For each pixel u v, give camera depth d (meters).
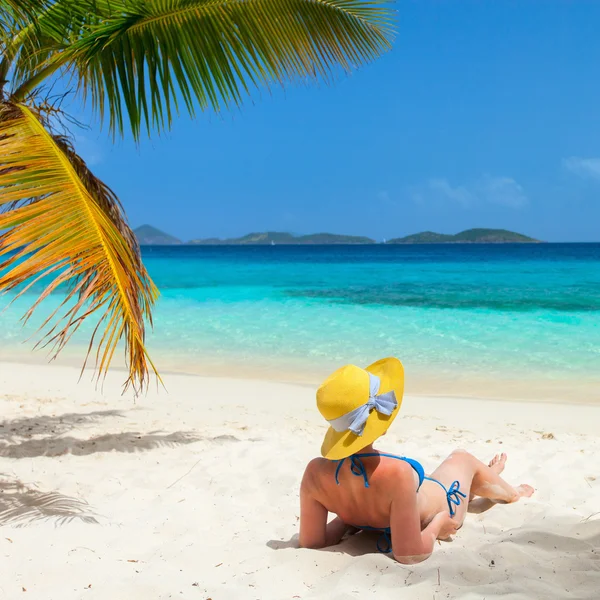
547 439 6.20
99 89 5.93
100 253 3.66
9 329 14.56
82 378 9.85
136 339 3.69
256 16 5.93
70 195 3.85
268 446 5.75
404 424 7.05
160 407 7.91
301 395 8.71
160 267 49.97
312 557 3.13
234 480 4.75
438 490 3.46
